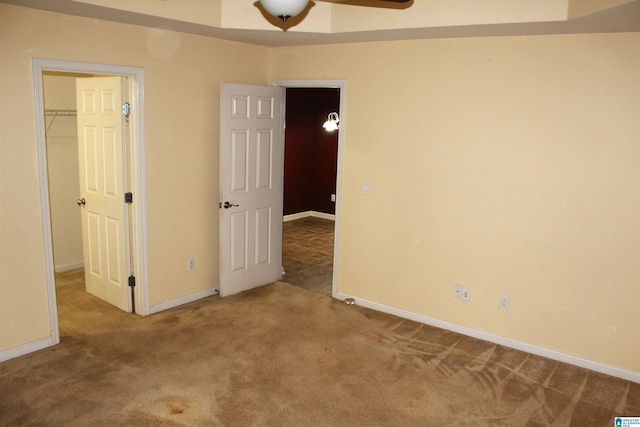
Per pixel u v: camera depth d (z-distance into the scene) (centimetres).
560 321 364
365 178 441
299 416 287
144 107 391
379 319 431
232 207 457
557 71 342
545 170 355
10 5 308
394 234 432
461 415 293
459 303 406
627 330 340
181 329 396
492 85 368
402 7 345
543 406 306
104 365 336
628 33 315
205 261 466
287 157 820
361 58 426
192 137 432
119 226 414
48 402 292
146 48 385
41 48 326
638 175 323
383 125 423
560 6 293
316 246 676
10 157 322
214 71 439
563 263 357
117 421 277
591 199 341
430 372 342
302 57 463
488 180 379
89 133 427
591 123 334
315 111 848
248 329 401
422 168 408
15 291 336
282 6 231
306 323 417
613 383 336
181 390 310
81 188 447
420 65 396
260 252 498
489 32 346
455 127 388
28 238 338
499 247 381
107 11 324
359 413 292
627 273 335
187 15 356
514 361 362
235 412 289
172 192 425
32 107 327
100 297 452
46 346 358
